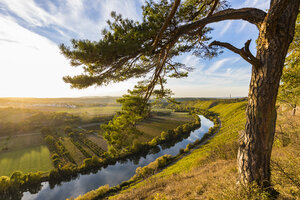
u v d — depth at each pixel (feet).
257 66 8.98
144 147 139.64
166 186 29.55
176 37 12.25
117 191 70.08
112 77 13.41
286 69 24.08
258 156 9.41
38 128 260.21
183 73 23.50
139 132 20.99
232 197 10.53
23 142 180.34
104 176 100.42
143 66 18.58
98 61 10.25
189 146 127.54
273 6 7.36
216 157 43.14
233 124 164.35
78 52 9.20
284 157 13.32
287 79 23.85
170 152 137.28
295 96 25.30
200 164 46.52
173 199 19.24
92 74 12.19
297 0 7.89
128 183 76.59
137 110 19.56
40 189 89.30
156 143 149.69
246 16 9.84
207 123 274.36
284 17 7.95
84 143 166.30
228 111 302.86
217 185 16.44
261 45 8.86
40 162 121.80
